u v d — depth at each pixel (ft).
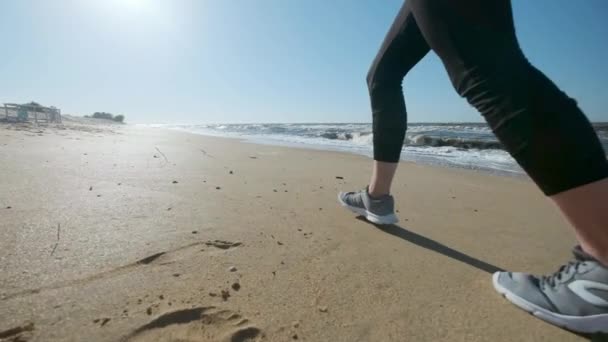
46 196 6.00
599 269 2.68
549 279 3.11
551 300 2.93
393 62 4.68
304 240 4.63
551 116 2.29
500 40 2.47
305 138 45.70
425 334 2.72
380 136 5.00
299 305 3.04
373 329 2.76
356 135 42.73
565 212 2.48
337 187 8.86
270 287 3.31
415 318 2.93
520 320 2.94
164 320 2.68
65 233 4.31
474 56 2.54
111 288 3.09
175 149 18.31
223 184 8.29
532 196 8.89
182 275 3.43
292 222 5.41
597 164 2.28
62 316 2.63
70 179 7.65
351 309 3.02
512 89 2.37
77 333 2.46
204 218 5.31
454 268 3.95
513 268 4.00
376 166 5.20
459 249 4.58
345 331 2.72
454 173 13.88
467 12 2.55
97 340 2.40
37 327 2.48
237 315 2.83
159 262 3.69
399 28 4.42
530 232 5.49
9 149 12.84
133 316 2.70
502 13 2.49
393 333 2.72
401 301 3.19
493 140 31.07
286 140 39.91
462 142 30.71
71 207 5.44
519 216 6.58
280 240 4.58
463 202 7.81
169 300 2.95
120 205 5.72
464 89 2.70
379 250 4.41
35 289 2.97
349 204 6.03
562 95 2.36
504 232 5.44
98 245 4.00
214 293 3.13
